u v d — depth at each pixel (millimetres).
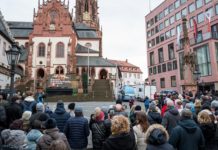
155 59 80188
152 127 4812
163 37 76062
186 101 12969
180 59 57844
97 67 73938
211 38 46375
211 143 7004
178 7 68812
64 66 72000
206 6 57969
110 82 56188
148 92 50750
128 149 4855
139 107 9109
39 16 74000
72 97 45562
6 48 47719
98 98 45750
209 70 46906
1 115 8258
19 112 8945
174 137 6004
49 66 71438
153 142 4602
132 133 5512
